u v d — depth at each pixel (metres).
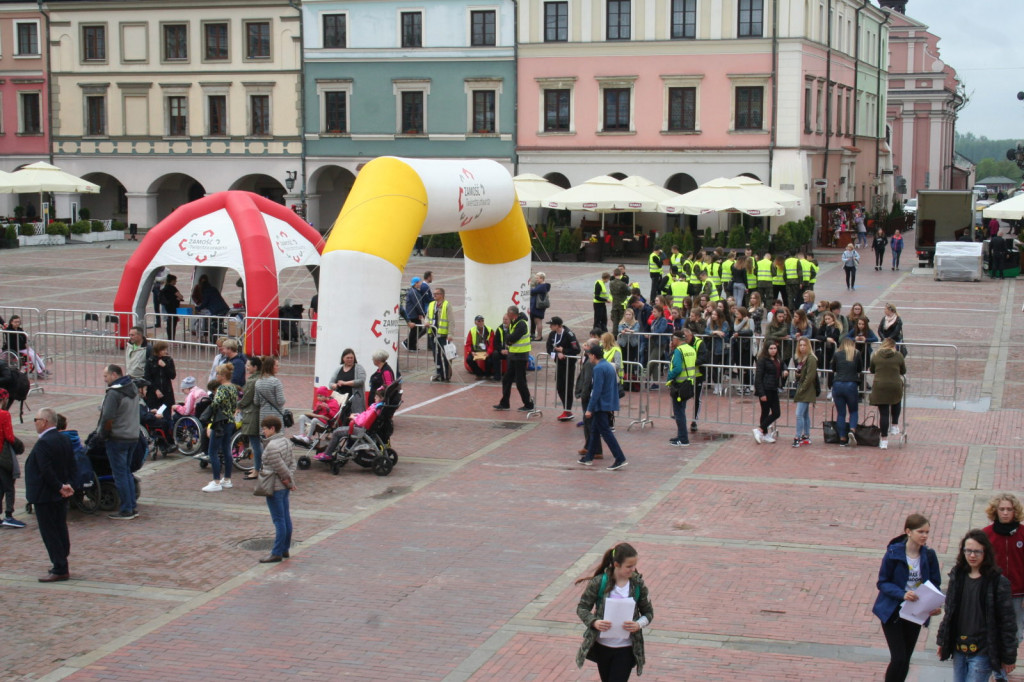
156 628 12.18
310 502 17.08
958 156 161.38
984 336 32.44
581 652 9.39
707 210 48.00
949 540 14.95
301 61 66.06
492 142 63.94
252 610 12.68
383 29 64.38
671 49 60.78
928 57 109.31
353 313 22.11
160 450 19.86
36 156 71.50
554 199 50.44
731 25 59.88
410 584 13.49
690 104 61.22
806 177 61.62
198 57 67.62
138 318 30.42
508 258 27.73
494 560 14.33
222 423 17.72
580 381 20.97
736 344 25.02
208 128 68.25
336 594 13.18
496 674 10.92
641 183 53.75
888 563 10.08
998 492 17.27
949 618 9.66
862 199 79.06
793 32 59.12
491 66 63.28
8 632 12.10
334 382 20.05
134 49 68.62
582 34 61.75
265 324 28.91
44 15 69.75
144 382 18.62
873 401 20.03
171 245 30.52
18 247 62.69
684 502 16.88
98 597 13.16
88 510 16.52
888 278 48.53
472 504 16.89
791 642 11.65
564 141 62.84
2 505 16.05
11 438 15.84
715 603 12.74
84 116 70.19
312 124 66.50
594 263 56.78
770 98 59.88
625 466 19.08
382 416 18.64
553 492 17.52
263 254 29.58
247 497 17.42
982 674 9.52
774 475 18.42
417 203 23.16
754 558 14.30
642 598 9.45
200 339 31.08
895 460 19.34
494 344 26.88
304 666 11.14
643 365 24.73
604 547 14.80
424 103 64.56
